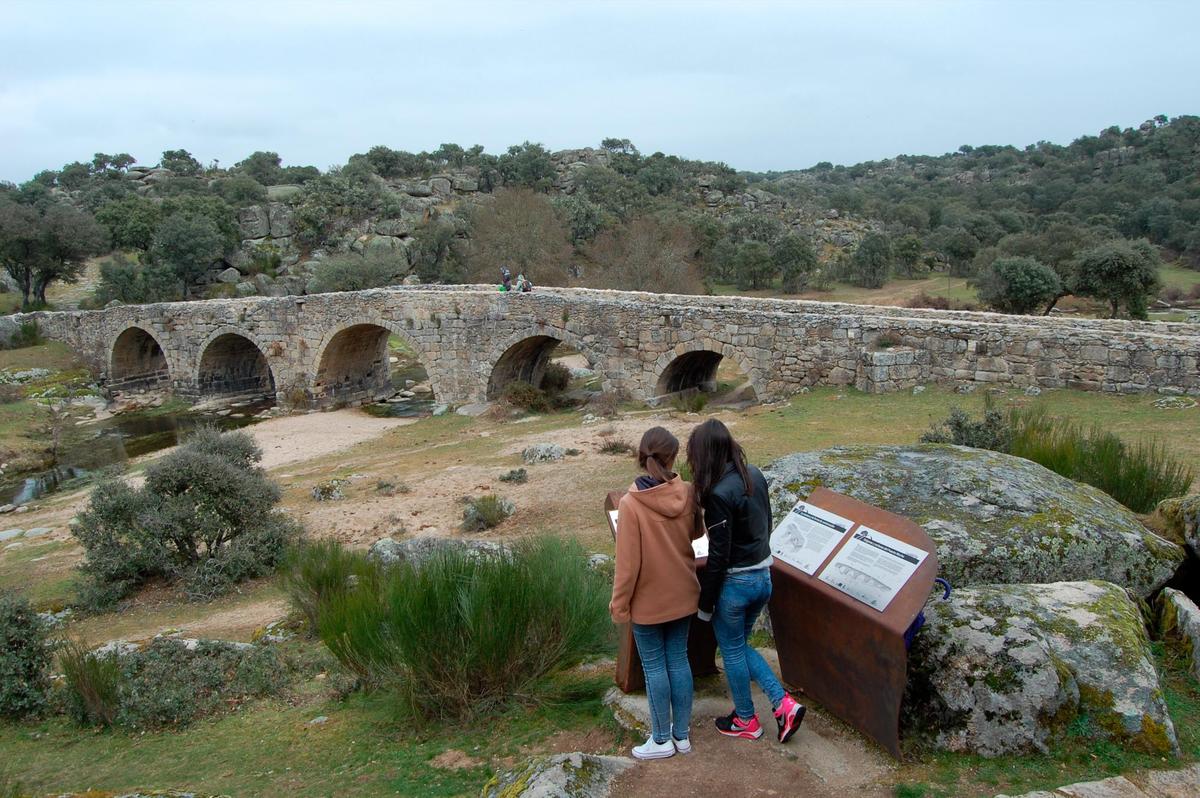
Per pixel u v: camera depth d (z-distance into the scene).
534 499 16.80
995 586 5.40
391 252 68.44
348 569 11.43
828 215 113.50
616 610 4.91
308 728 6.94
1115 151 137.12
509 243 59.31
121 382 47.00
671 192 111.25
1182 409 16.72
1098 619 5.00
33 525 22.08
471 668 6.48
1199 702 5.00
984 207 119.56
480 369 33.25
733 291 76.75
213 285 67.56
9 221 57.03
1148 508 8.98
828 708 5.26
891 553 4.85
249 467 17.81
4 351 48.69
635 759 4.96
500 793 4.63
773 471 7.48
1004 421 13.25
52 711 8.66
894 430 18.05
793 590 5.30
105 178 111.25
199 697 8.29
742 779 4.66
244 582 14.77
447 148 113.44
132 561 14.78
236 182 85.12
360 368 40.81
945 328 21.61
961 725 4.71
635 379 28.70
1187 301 56.34
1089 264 48.16
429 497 18.56
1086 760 4.46
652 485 4.96
